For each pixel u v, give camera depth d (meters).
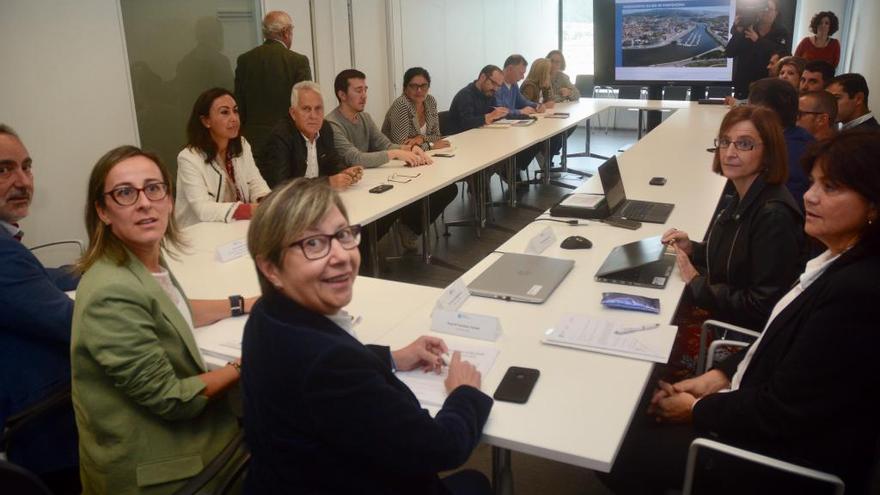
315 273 1.15
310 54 6.02
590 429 1.40
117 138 4.41
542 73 7.28
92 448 1.50
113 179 1.52
